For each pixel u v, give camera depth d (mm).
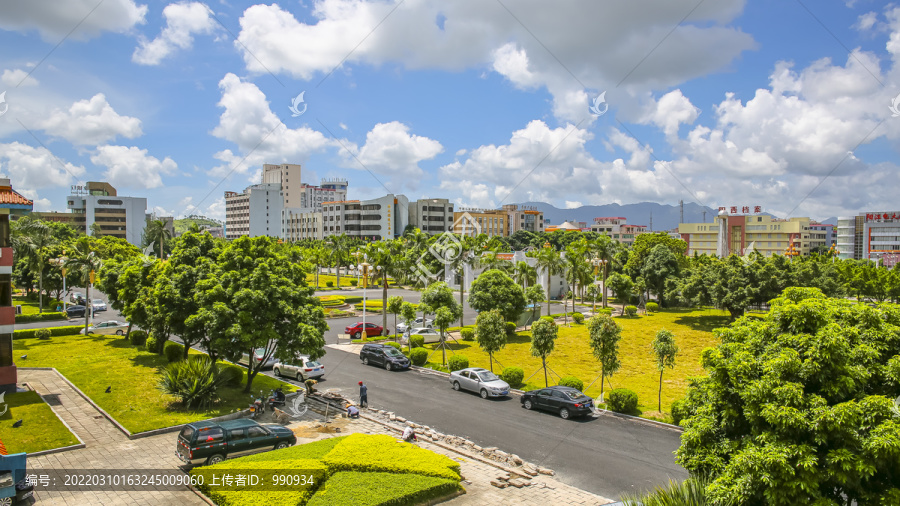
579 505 15891
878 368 11547
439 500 15938
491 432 22703
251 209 174125
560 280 91062
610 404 26219
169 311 28328
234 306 25703
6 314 25422
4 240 25531
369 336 47938
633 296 75688
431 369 35250
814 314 12391
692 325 56844
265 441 19281
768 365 12008
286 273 28078
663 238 88812
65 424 21625
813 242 156125
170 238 75312
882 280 68062
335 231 156000
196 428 18125
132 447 19703
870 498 10508
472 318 62438
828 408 10805
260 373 33500
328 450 18672
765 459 10852
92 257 44969
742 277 52125
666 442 21641
